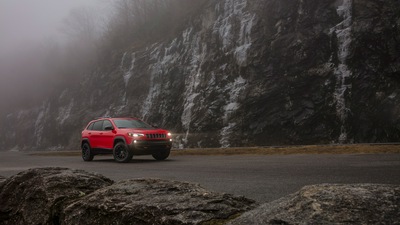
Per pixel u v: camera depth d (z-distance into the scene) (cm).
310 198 107
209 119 2677
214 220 129
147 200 148
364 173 617
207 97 2814
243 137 2406
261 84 2525
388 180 522
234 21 2952
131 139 1183
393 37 2117
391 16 2177
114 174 788
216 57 2973
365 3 2294
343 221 95
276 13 2672
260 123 2397
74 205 166
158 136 1223
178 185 166
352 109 2108
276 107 2388
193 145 2609
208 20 3266
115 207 149
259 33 2708
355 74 2188
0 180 245
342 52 2273
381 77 2105
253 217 112
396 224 91
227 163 1020
